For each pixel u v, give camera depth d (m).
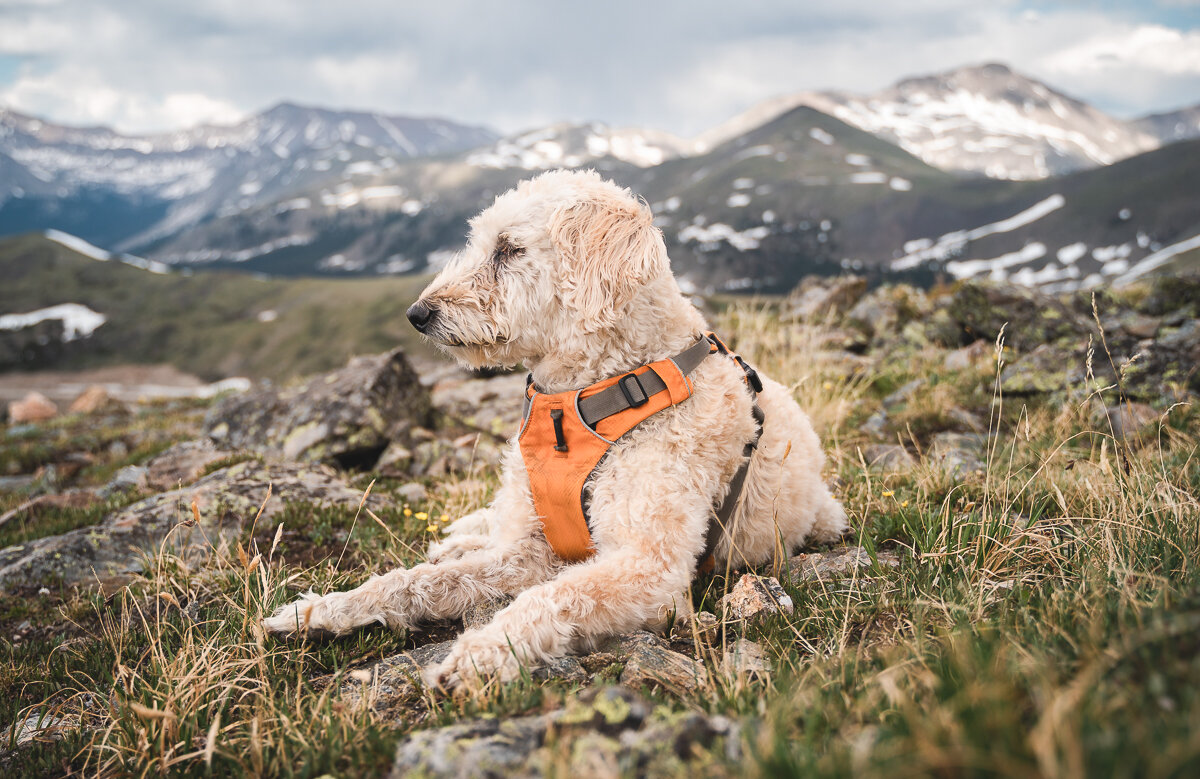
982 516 3.46
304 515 5.01
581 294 3.17
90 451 11.97
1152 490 3.39
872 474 4.83
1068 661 1.91
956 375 7.44
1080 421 5.39
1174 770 1.29
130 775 2.38
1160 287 8.19
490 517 4.08
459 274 3.47
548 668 2.59
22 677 3.42
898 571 3.27
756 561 3.60
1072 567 2.85
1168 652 1.71
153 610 3.99
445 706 2.33
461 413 8.23
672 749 1.72
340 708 2.48
